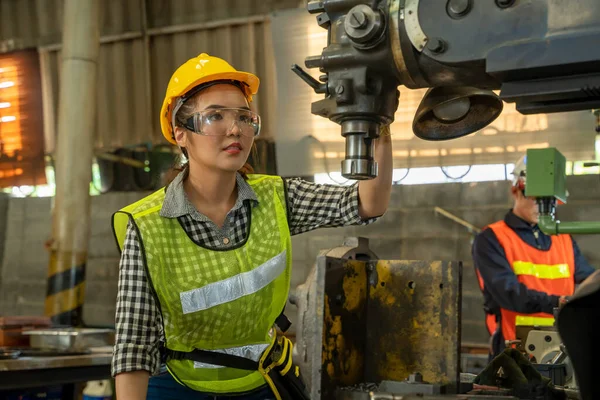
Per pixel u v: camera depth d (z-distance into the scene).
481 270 3.36
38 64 6.85
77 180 5.34
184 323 1.72
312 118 5.55
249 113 1.69
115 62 6.48
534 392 1.43
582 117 4.73
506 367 1.51
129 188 6.44
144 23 6.32
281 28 5.64
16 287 6.88
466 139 5.09
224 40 6.05
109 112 6.52
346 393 1.36
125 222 1.71
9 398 3.12
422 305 1.47
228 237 1.76
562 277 3.38
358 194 1.75
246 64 5.97
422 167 5.23
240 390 1.82
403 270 1.49
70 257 5.27
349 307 1.45
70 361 2.96
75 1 5.41
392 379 1.48
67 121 5.37
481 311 5.00
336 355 1.39
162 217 1.71
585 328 1.04
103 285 6.43
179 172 1.82
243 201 1.79
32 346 3.34
